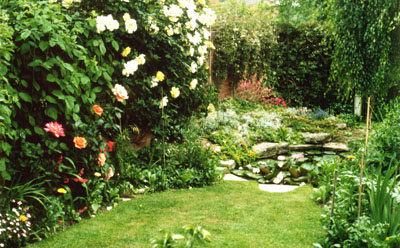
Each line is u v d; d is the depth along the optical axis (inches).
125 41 170.2
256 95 347.9
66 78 123.1
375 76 249.8
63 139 131.5
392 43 245.9
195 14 181.3
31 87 120.0
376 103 272.7
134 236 116.9
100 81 141.9
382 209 111.0
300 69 381.7
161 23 175.0
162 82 191.0
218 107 294.2
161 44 183.5
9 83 114.1
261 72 368.2
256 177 192.9
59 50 126.3
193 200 153.9
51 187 123.6
